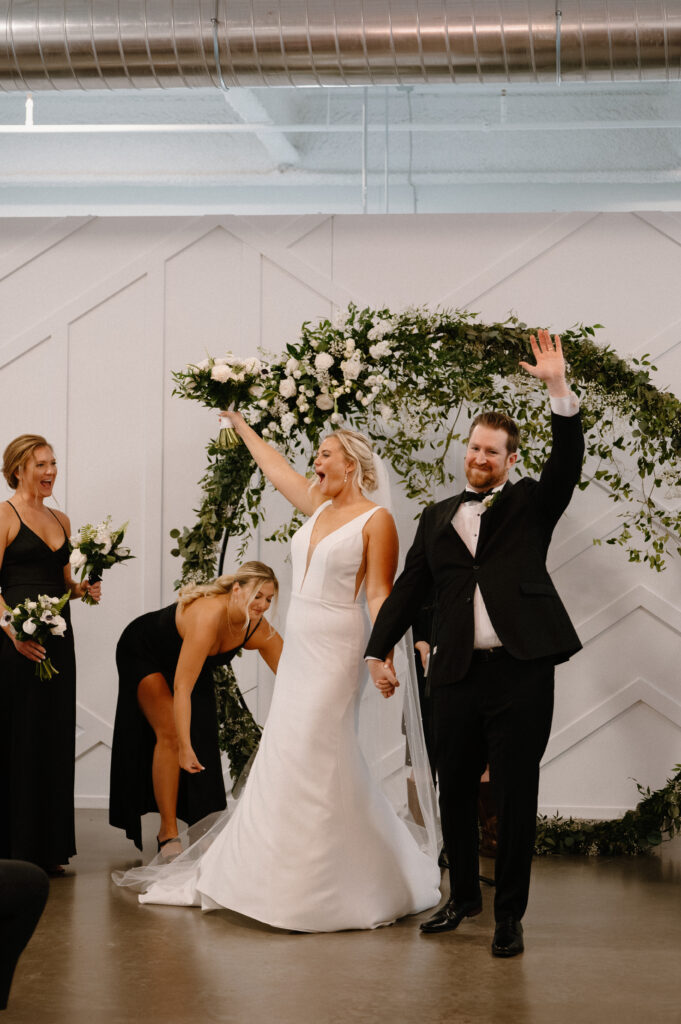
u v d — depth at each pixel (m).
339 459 4.00
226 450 5.09
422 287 5.70
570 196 8.06
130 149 8.03
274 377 5.07
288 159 7.86
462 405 5.55
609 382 5.14
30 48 5.21
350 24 5.06
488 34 5.02
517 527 3.47
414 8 5.04
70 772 4.57
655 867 4.68
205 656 4.50
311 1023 2.75
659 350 5.57
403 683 4.24
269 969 3.21
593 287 5.62
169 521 5.77
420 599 3.60
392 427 5.51
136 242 5.84
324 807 3.74
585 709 5.49
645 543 5.50
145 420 5.80
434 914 3.78
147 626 4.75
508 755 3.33
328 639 3.87
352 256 5.74
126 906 3.96
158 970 3.20
